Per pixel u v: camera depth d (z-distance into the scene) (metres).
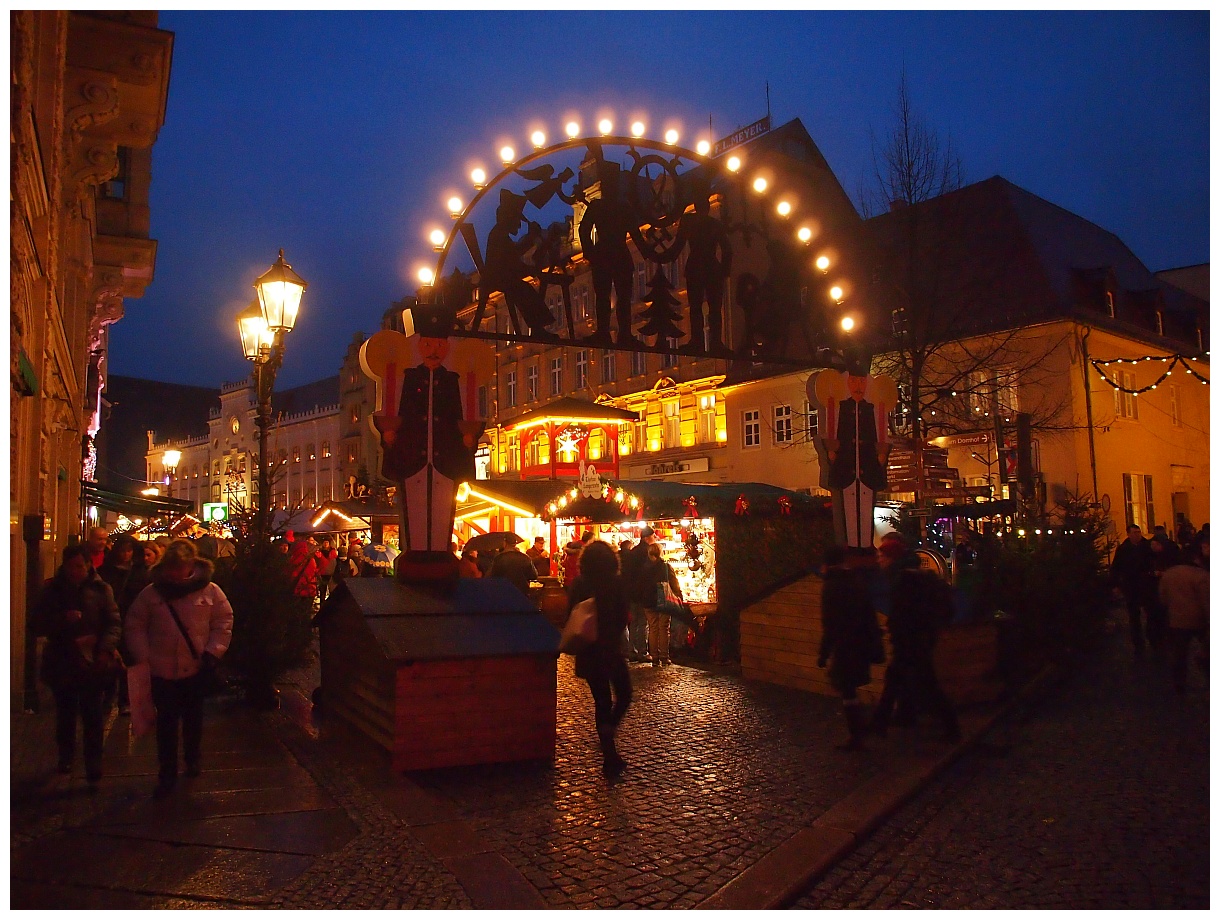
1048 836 5.67
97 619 6.31
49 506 11.57
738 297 10.23
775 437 32.78
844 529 10.70
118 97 11.92
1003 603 11.18
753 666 11.47
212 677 6.37
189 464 78.62
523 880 4.70
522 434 34.88
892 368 21.12
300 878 4.66
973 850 5.44
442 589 7.94
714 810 5.99
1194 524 33.09
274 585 9.53
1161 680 11.20
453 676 7.12
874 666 9.52
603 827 5.64
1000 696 9.96
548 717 7.39
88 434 25.83
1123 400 30.38
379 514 29.80
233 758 7.19
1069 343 27.34
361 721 7.84
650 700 10.04
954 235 21.16
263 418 10.69
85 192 14.27
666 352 9.46
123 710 8.98
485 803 6.13
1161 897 4.69
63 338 12.46
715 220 9.88
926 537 15.22
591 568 7.16
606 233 9.09
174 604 6.26
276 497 10.76
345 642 8.44
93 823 5.49
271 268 11.00
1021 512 13.62
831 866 5.13
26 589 8.70
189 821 5.55
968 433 18.36
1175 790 6.62
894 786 6.52
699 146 9.91
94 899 4.36
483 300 8.44
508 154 8.76
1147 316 32.91
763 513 13.66
